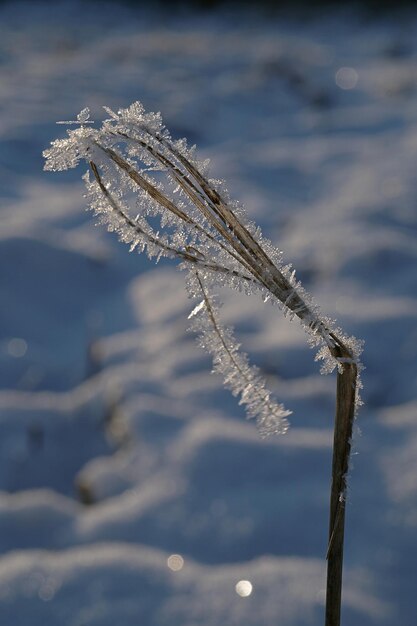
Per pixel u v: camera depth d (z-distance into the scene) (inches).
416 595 40.9
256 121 184.1
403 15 331.0
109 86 209.3
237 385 25.4
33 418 66.7
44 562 42.0
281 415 25.2
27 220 109.4
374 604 39.9
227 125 180.1
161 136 24.4
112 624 37.3
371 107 189.3
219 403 64.0
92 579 40.5
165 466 54.6
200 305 25.5
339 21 335.9
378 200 116.7
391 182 125.2
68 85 206.7
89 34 314.5
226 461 54.1
